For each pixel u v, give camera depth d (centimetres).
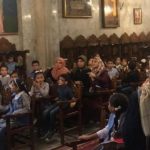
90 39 851
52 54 747
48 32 739
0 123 406
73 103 453
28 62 712
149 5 1062
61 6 794
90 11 860
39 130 468
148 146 247
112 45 895
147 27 1061
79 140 284
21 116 401
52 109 457
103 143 269
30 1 712
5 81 538
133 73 545
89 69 524
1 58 665
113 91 499
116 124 273
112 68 664
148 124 241
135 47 973
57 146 437
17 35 702
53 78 547
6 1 680
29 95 429
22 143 425
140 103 244
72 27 821
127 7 982
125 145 251
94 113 516
